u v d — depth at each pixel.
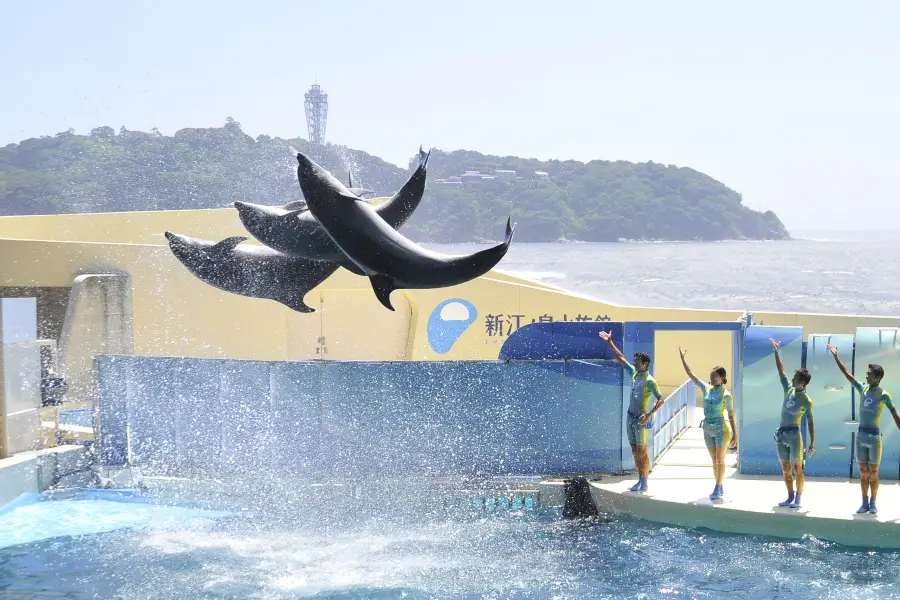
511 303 18.02
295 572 9.45
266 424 12.19
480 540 10.41
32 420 12.30
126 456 12.48
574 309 17.78
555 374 11.99
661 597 8.62
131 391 12.43
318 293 18.28
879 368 10.05
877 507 10.40
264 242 9.79
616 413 12.00
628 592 8.76
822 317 16.30
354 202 8.75
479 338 18.17
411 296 18.22
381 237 8.68
